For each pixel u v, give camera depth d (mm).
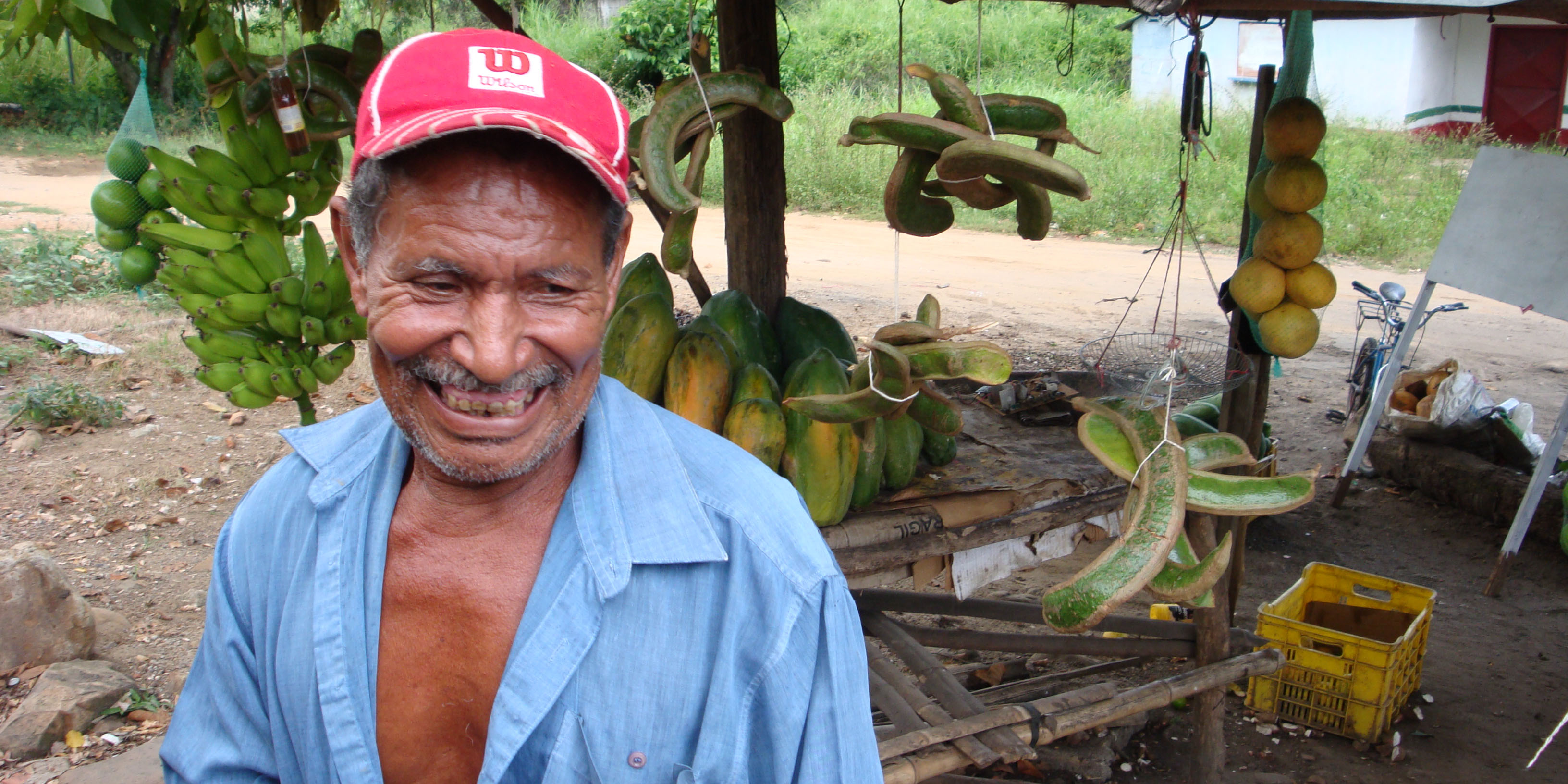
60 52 20250
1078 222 13156
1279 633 3863
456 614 1063
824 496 2516
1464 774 3566
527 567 1060
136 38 2541
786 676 1002
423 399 955
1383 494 5996
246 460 5855
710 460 1078
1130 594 2141
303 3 3027
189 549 4879
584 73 945
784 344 3211
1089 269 11195
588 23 20125
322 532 1102
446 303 909
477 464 960
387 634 1085
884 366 2176
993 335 8492
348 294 2820
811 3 21109
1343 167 14031
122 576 4590
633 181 2258
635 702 992
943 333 2172
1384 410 6262
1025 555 2947
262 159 2703
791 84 18578
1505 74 17484
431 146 867
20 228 11594
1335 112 18047
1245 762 3637
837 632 1024
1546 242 4672
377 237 913
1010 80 18656
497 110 850
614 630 997
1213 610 3092
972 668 4031
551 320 931
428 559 1076
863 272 10961
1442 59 17828
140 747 3396
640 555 995
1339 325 9297
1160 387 2488
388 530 1096
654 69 18438
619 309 2730
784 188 3404
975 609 3406
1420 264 11141
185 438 6117
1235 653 3275
